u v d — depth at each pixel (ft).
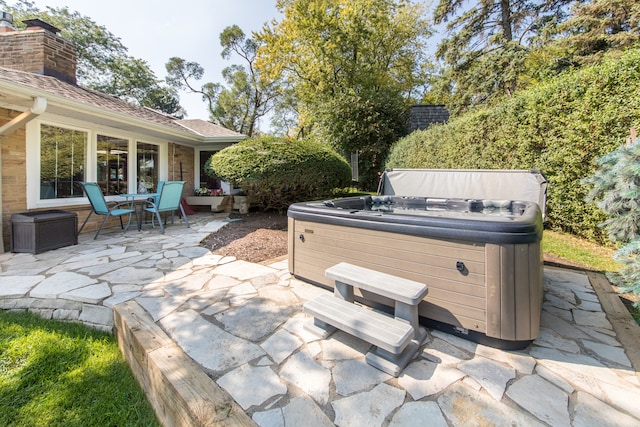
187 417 3.99
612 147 10.89
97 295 7.68
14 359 6.00
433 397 4.17
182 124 27.32
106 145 18.12
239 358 5.07
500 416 3.82
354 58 36.83
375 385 4.43
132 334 5.85
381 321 5.08
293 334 5.84
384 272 6.48
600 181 8.04
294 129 51.75
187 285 8.42
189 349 5.31
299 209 8.52
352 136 32.07
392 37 39.04
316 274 8.07
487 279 5.11
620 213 7.71
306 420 3.80
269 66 39.68
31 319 7.54
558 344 5.50
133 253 11.75
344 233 7.25
